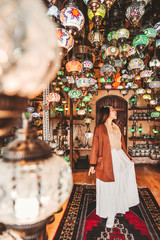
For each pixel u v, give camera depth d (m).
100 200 2.20
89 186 3.48
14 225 0.36
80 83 2.21
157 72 3.71
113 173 2.07
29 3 0.27
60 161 0.41
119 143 2.25
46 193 0.34
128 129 5.49
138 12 1.55
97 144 2.19
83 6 2.20
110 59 2.17
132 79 3.62
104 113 2.23
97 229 2.14
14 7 0.25
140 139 5.12
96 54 2.46
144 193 3.15
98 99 5.50
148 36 1.93
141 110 5.50
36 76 0.29
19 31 0.26
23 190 0.32
